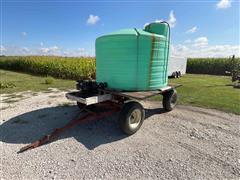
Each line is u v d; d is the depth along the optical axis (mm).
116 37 3623
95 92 3887
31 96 6883
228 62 22000
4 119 4328
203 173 2355
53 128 3834
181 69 18266
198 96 7043
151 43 3697
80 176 2271
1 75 15266
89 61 14422
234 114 4844
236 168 2471
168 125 4043
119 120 3359
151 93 3641
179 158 2705
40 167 2436
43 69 15445
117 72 3762
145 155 2779
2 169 2383
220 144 3168
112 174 2316
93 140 3281
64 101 6094
